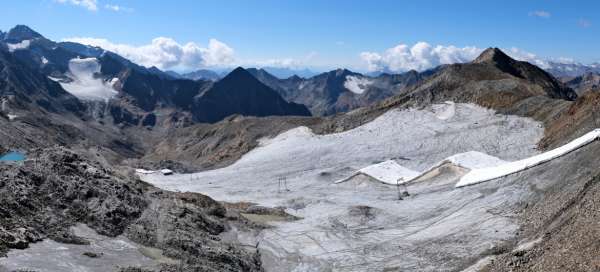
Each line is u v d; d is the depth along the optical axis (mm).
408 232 39656
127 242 29984
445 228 37625
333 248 37750
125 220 32875
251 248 37594
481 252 30719
